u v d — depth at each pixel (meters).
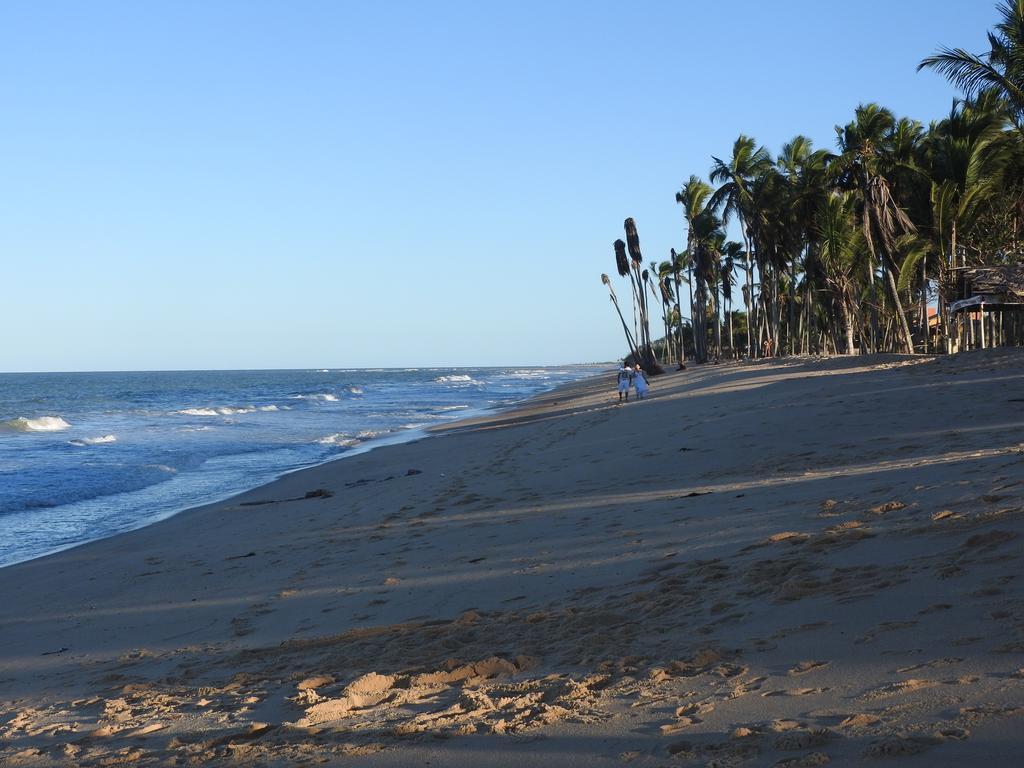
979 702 3.15
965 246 35.72
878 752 2.90
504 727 3.86
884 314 47.19
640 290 52.69
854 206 40.31
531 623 5.75
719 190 50.50
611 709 3.89
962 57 27.70
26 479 22.31
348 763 3.73
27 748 4.73
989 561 4.84
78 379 198.38
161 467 24.25
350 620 6.82
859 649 4.01
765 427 15.16
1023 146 32.38
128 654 6.92
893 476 8.36
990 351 23.95
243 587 8.97
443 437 27.91
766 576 5.64
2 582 11.02
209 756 4.10
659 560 6.88
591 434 20.28
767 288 61.88
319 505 14.98
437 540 9.78
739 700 3.71
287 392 93.44
